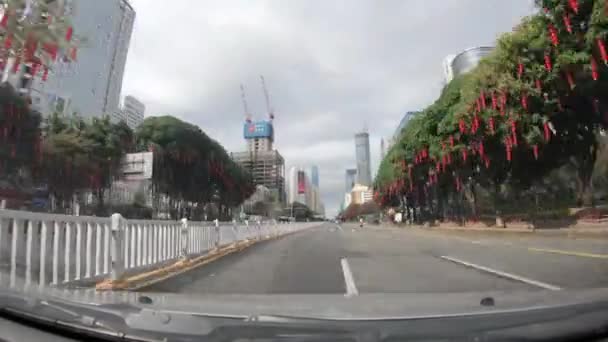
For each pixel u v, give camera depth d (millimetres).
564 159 32438
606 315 2896
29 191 36312
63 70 19719
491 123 26922
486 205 49469
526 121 25375
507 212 41719
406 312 3037
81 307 3115
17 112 28031
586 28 20125
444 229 43000
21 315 3072
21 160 31984
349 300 3820
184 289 7629
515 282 7895
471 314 2896
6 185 34000
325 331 2598
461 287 7406
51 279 6934
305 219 133125
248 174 89625
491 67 26750
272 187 121500
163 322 2773
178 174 60844
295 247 18984
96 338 2686
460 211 50156
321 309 3211
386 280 8430
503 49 25312
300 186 174750
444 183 48812
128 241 9406
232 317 2887
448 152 34312
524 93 24172
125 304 3287
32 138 31203
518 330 2605
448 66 56781
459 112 30156
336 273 9656
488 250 15484
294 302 3680
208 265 11844
